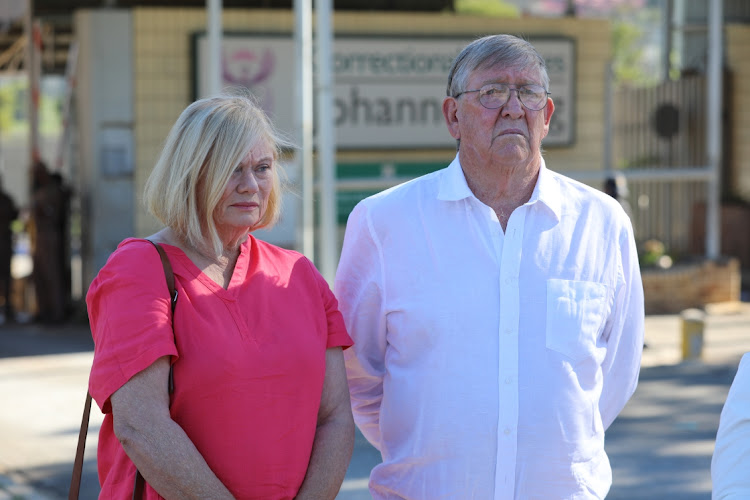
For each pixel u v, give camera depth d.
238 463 2.34
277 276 2.56
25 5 13.33
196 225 2.44
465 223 2.76
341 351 2.65
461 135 2.79
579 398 2.71
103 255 12.29
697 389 8.44
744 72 16.34
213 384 2.33
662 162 16.97
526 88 2.69
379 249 2.84
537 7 24.80
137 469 2.31
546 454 2.67
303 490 2.45
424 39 12.88
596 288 2.75
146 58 12.21
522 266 2.71
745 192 16.39
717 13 12.70
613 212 2.82
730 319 12.10
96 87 12.13
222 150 2.41
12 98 46.78
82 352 10.47
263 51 12.54
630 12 37.41
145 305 2.33
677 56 18.20
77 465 2.49
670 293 12.68
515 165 2.71
